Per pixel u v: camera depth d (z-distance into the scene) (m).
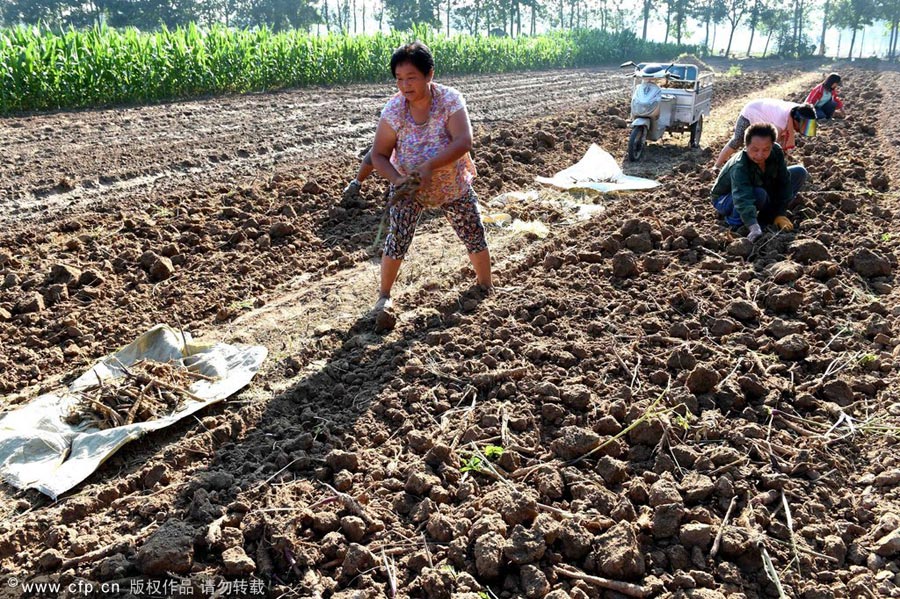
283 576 2.97
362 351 4.77
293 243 6.87
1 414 4.15
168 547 2.98
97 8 56.91
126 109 14.28
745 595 2.91
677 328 4.93
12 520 3.30
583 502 3.35
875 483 3.52
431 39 28.62
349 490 3.46
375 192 8.25
